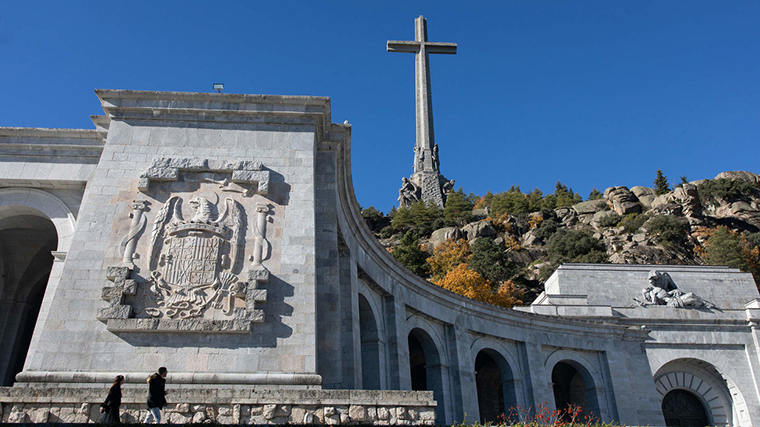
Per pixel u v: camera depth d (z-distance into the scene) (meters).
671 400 40.56
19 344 23.44
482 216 102.75
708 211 93.69
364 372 24.06
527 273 80.31
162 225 16.75
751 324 41.69
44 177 19.92
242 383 14.80
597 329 36.81
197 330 15.24
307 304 16.03
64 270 15.98
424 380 35.31
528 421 30.88
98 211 16.92
